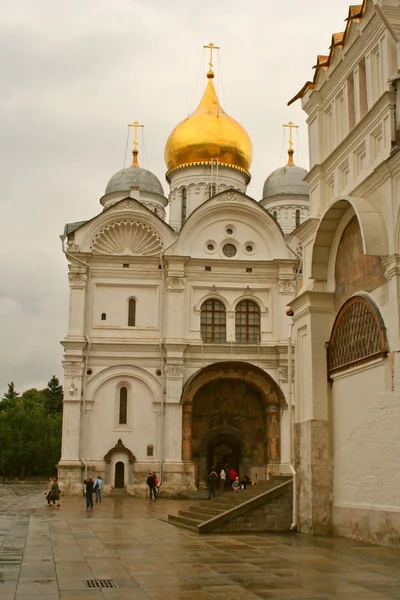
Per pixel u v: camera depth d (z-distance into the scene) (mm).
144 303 48188
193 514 25641
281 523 22719
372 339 18750
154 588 12391
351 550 17219
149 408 46500
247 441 47219
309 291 21938
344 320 20766
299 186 60500
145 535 21578
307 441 21609
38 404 110438
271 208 60344
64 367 46188
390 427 17516
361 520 19000
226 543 19266
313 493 21031
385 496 17703
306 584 12734
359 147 20375
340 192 21641
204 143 57094
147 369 46969
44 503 39156
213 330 48219
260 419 47469
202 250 48938
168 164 58844
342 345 20875
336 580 13133
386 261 17719
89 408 46125
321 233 21594
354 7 20812
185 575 13773
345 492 20203
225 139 57312
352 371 19969
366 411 19031
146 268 48500
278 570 14328
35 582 12961
